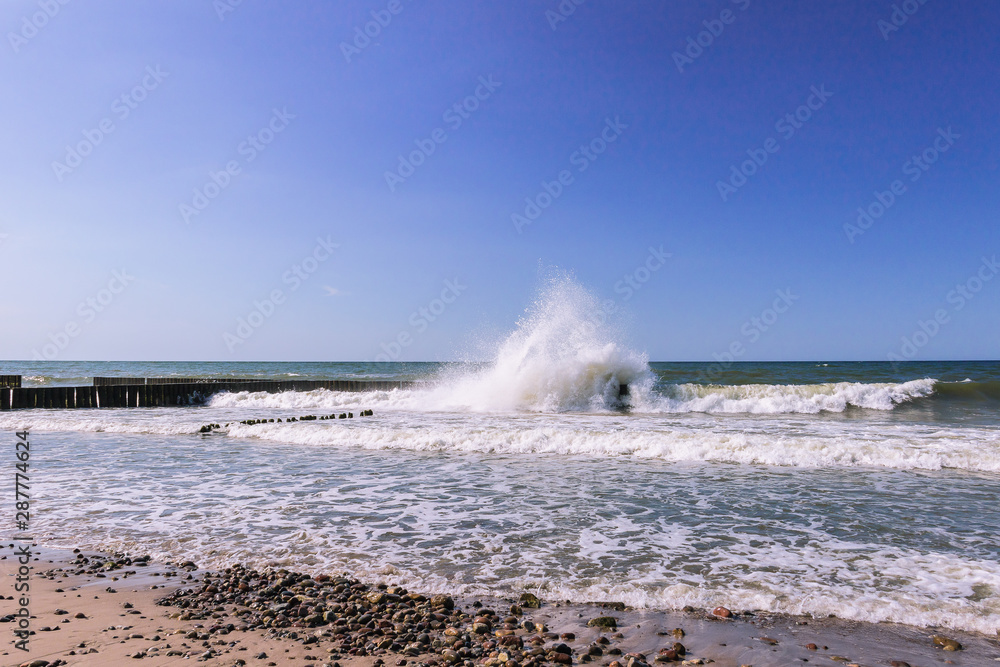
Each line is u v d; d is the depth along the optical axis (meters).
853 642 3.34
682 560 4.70
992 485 7.30
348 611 3.78
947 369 41.88
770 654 3.19
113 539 5.39
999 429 11.45
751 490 7.13
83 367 80.06
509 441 10.52
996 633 3.44
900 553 4.80
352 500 6.75
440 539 5.30
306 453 10.12
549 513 6.14
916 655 3.18
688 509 6.27
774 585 4.15
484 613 3.76
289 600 3.96
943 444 9.38
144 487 7.45
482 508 6.36
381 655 3.17
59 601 3.97
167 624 3.59
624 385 17.20
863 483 7.46
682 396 17.36
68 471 8.55
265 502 6.67
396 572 4.52
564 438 10.34
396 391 20.14
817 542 5.11
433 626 3.56
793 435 10.76
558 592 4.11
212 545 5.20
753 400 16.30
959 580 4.20
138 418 16.19
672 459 9.31
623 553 4.88
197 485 7.57
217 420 15.37
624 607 3.87
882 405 16.22
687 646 3.29
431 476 8.09
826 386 17.00
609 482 7.64
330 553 4.96
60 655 3.10
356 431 11.36
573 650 3.23
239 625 3.58
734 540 5.20
